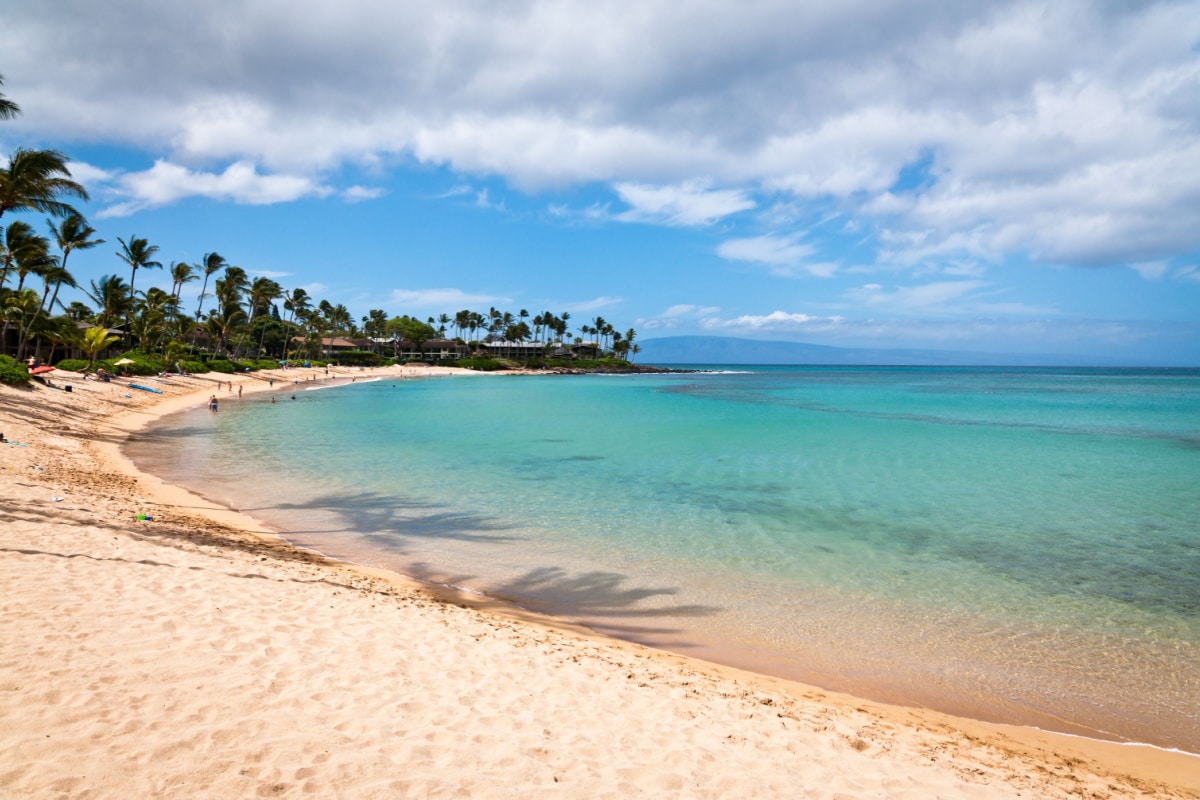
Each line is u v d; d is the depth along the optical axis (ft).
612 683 22.59
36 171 96.58
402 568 38.47
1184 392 271.90
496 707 19.42
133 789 13.25
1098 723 22.75
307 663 20.89
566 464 79.66
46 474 52.42
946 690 24.98
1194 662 27.66
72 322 182.91
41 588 24.84
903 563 41.19
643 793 15.42
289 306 379.35
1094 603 34.42
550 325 585.63
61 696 16.57
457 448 92.27
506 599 33.88
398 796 14.15
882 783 17.15
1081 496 62.85
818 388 311.06
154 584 27.48
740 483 68.39
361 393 231.71
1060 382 402.52
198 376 222.48
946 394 256.93
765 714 21.22
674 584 36.83
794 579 37.93
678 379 442.91
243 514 49.85
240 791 13.64
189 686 18.12
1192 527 50.72
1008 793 17.34
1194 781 19.13
